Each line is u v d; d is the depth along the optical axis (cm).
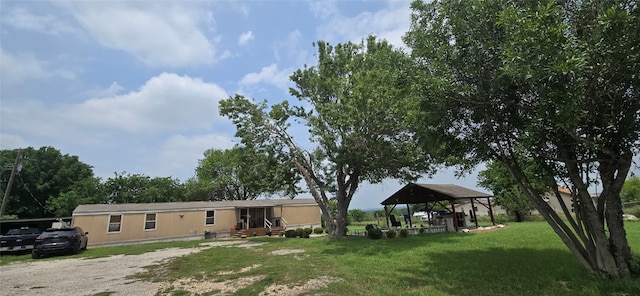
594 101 552
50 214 3997
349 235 2002
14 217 3073
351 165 1680
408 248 1252
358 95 1462
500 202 2903
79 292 746
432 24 778
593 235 670
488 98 684
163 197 4266
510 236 1462
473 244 1277
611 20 462
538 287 624
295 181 2194
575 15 584
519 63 521
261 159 2100
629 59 483
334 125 1602
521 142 688
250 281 777
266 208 3200
